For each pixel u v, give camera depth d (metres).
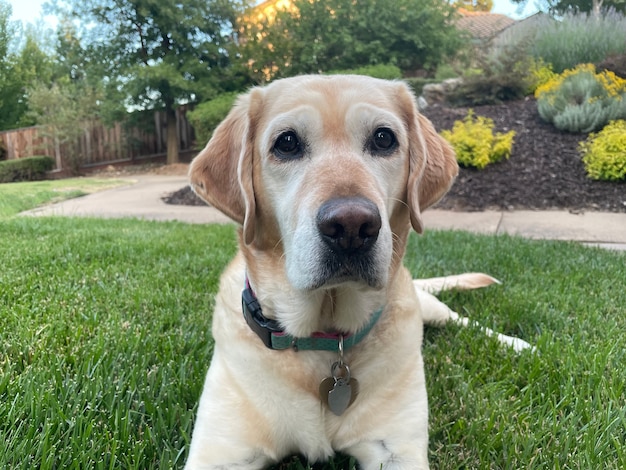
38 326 0.59
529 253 1.01
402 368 0.41
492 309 0.71
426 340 0.62
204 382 0.46
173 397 0.45
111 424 0.40
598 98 1.84
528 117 2.00
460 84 2.31
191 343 0.56
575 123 1.79
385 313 0.42
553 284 0.82
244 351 0.40
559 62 2.56
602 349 0.56
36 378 0.45
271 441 0.39
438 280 0.77
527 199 1.58
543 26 2.86
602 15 3.15
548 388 0.47
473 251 1.03
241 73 3.74
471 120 1.87
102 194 2.28
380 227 0.35
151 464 0.36
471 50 3.54
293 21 3.71
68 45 4.16
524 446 0.39
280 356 0.40
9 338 0.56
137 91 3.39
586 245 1.13
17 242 1.06
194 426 0.42
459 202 1.62
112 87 3.52
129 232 1.23
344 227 0.34
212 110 3.11
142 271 0.86
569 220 1.41
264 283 0.41
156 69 3.30
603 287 0.81
